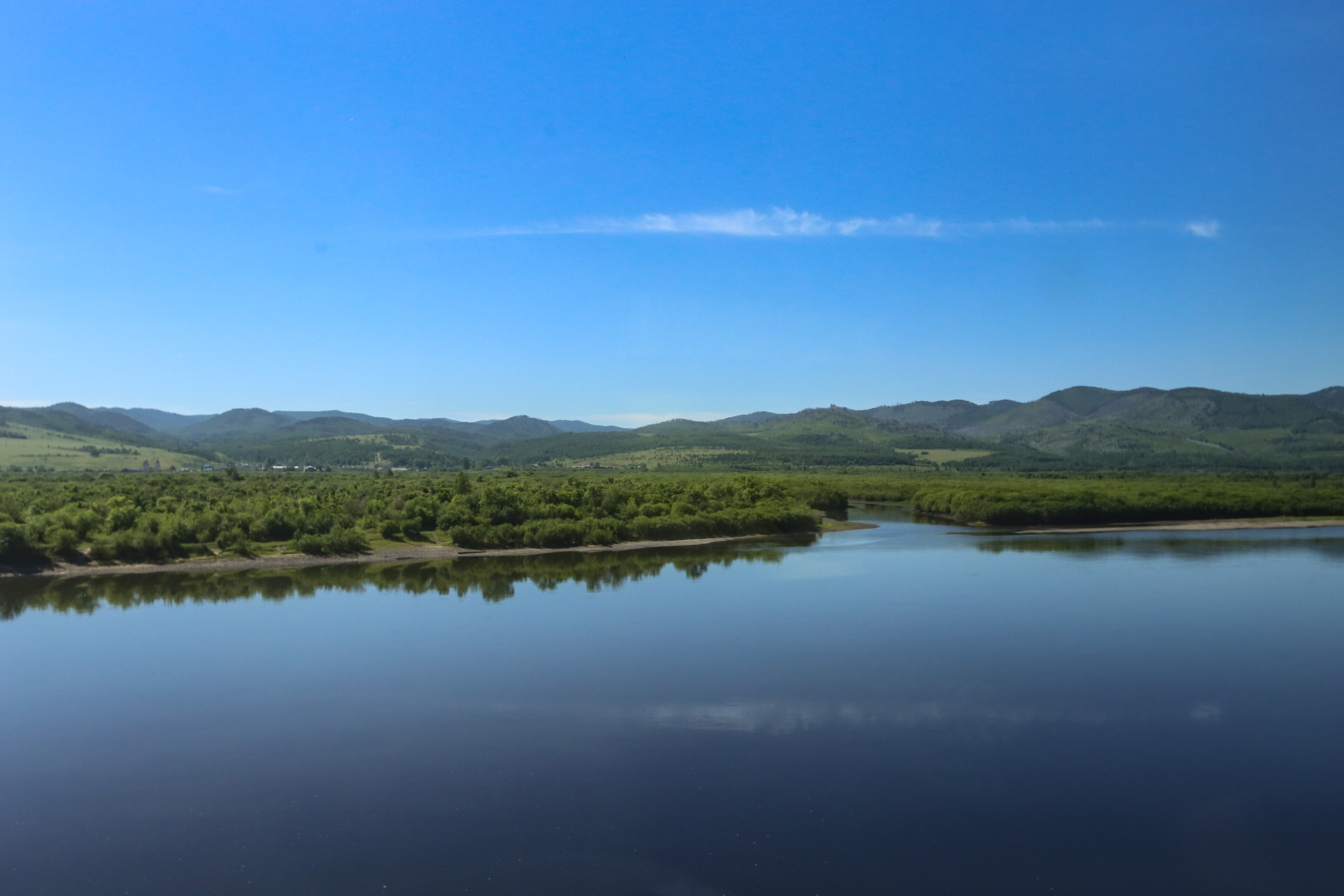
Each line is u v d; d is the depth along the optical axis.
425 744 42.34
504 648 59.81
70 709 47.81
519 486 144.75
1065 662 55.59
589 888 29.62
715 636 62.72
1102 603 73.94
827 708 47.12
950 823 34.16
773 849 32.19
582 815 34.91
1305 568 93.12
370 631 65.50
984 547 112.94
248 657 58.12
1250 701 48.06
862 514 168.62
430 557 105.25
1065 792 36.88
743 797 36.41
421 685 51.66
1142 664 55.25
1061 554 106.06
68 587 86.81
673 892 29.36
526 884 29.89
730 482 159.88
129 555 97.81
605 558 104.81
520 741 42.72
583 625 66.69
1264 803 35.94
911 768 39.31
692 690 50.25
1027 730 43.84
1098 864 31.20
